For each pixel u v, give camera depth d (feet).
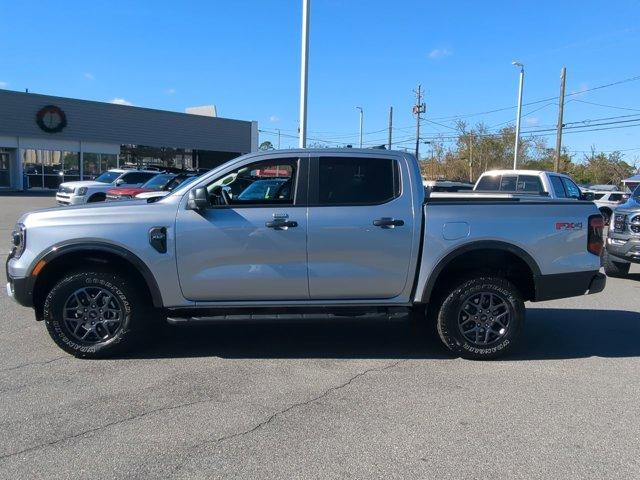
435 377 16.29
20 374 16.08
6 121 116.98
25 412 13.56
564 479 10.81
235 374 16.33
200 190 16.40
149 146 141.69
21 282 16.85
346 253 17.11
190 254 16.81
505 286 17.53
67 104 125.59
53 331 17.10
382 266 17.26
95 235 16.66
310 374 16.42
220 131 155.94
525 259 17.56
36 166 122.72
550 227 17.67
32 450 11.71
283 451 11.76
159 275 16.84
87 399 14.38
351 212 17.12
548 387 15.61
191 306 17.25
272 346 19.13
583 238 17.99
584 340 20.36
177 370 16.60
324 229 16.96
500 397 14.83
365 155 17.62
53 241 16.71
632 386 15.76
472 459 11.52
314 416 13.50
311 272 17.11
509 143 208.85
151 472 10.91
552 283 17.88
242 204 17.30
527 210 17.66
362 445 12.07
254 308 17.49
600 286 18.33
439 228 17.24
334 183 17.38
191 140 149.79
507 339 17.70
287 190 17.84
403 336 20.57
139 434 12.48
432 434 12.62
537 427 13.05
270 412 13.70
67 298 17.04
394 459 11.48
